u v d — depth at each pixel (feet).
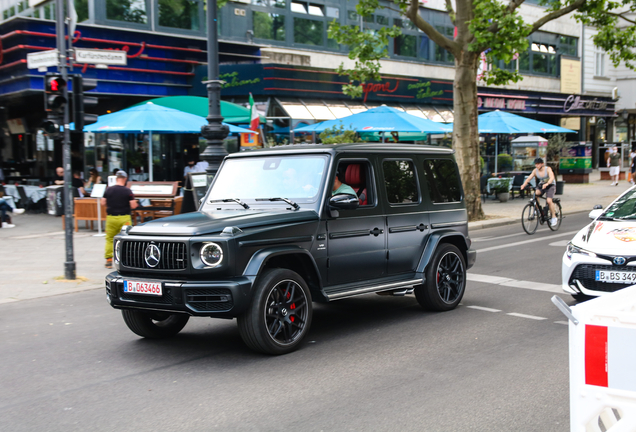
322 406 14.19
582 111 131.44
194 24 73.87
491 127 76.38
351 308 25.12
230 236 17.17
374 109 66.59
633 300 8.57
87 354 19.02
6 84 64.95
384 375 16.33
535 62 122.42
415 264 23.15
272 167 21.49
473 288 28.50
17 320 24.00
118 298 18.44
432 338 20.01
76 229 51.44
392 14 96.17
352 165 21.61
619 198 25.39
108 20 66.80
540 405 14.06
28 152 76.07
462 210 25.44
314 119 78.18
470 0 54.44
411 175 23.59
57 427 13.35
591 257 21.71
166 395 15.17
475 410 13.79
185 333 21.47
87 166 68.95
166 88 72.79
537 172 50.44
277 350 18.01
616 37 61.72
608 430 7.47
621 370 7.37
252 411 13.97
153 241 17.93
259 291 17.46
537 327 21.25
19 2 67.36
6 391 15.76
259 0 80.33
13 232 50.57
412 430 12.76
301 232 18.98
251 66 75.10
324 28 87.61
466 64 55.26
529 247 41.65
